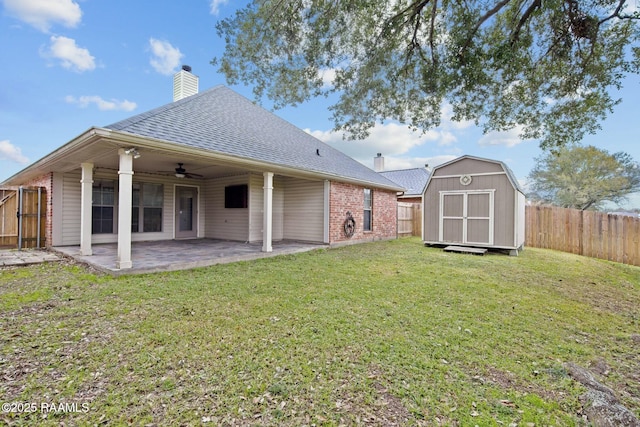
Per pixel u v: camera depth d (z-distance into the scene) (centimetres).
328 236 997
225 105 1014
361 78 620
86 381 228
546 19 512
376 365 261
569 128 591
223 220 1103
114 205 941
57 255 735
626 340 336
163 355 268
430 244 1055
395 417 199
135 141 525
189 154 612
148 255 717
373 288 499
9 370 239
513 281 572
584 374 254
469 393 227
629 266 840
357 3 473
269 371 247
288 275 576
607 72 523
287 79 621
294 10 510
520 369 264
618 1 462
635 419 193
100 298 414
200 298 425
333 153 1308
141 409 200
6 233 852
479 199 959
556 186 2262
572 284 575
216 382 231
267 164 762
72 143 556
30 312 361
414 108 662
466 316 385
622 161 1961
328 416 198
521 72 546
